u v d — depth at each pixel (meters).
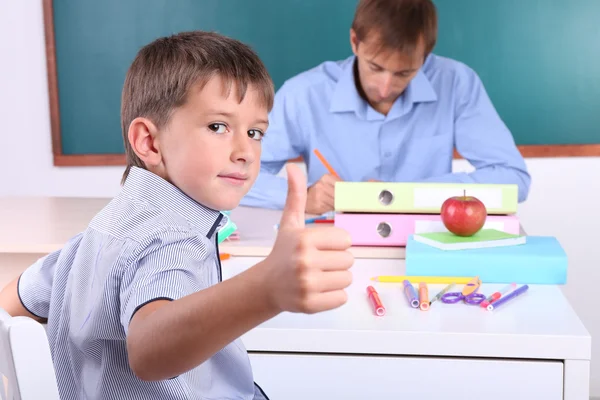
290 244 0.58
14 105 2.87
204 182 0.85
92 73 2.83
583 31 2.68
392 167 2.30
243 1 2.74
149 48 0.89
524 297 1.29
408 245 1.45
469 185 1.54
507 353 1.11
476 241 1.42
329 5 2.71
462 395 1.14
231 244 1.54
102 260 0.82
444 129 2.30
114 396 0.85
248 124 0.85
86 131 2.87
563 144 2.74
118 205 0.87
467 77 2.32
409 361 1.14
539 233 2.81
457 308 1.23
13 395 0.70
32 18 2.81
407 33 1.95
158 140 0.86
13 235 1.59
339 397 1.16
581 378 1.11
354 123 2.28
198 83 0.83
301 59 2.75
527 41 2.69
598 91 2.70
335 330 1.14
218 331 0.62
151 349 0.65
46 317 1.07
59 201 2.04
